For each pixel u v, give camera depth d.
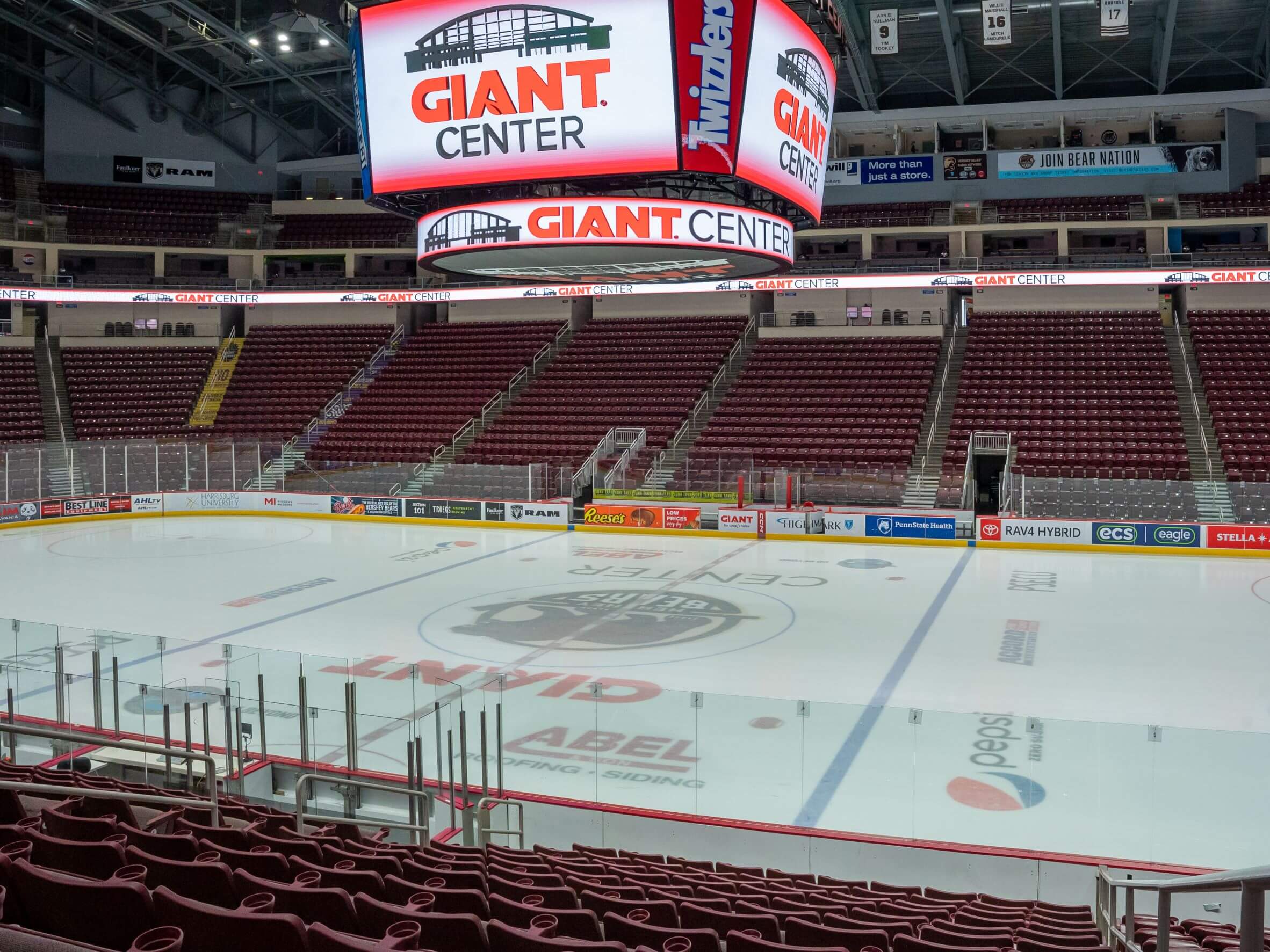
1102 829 10.19
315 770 11.33
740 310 46.75
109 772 11.59
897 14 35.31
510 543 31.14
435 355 45.81
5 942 3.93
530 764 11.73
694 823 11.15
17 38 47.12
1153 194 44.47
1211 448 33.44
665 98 18.05
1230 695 15.90
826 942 6.38
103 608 22.03
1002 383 37.94
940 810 10.56
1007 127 46.56
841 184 47.22
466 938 5.22
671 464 35.22
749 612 21.86
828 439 36.22
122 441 37.59
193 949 4.46
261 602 22.78
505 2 18.50
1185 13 38.47
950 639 19.48
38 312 48.50
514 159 18.88
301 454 39.19
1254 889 3.24
